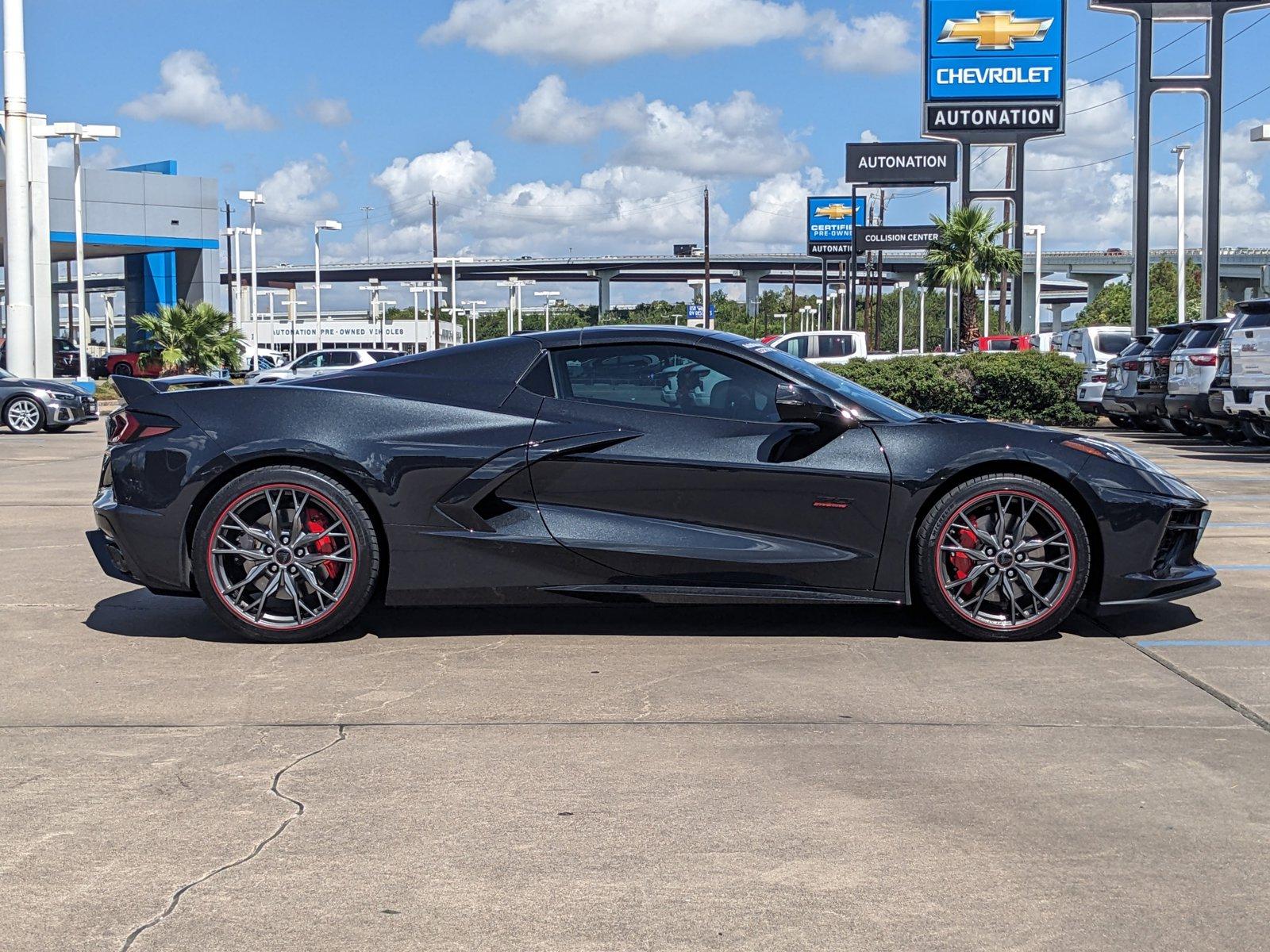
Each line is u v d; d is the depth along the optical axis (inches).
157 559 198.1
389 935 98.6
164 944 97.0
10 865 112.2
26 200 1103.0
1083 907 103.6
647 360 204.2
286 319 5002.5
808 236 3341.5
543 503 198.1
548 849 116.0
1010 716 159.8
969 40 1572.3
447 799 129.2
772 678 178.7
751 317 5290.4
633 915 102.0
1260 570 265.4
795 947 96.4
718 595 197.6
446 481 195.9
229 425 197.6
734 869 111.3
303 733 152.3
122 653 193.8
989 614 203.3
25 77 1090.1
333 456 194.5
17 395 764.6
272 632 198.4
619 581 197.6
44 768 138.7
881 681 177.0
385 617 220.5
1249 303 520.7
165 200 1835.6
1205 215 1049.5
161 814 124.7
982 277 1754.4
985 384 839.7
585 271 6018.7
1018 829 120.6
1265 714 160.1
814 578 197.8
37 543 305.0
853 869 111.3
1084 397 796.0
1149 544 198.7
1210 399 542.3
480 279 6186.0
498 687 173.9
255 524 199.9
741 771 137.9
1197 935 98.7
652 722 157.1
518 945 96.9
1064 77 1571.1
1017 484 197.0
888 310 4704.7
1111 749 145.8
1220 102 1037.8
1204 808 126.3
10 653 193.8
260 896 105.7
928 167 2353.6
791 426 199.2
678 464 196.7
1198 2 1027.3
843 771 137.9
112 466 200.2
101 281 3088.1
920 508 197.3
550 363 204.5
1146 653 194.1
